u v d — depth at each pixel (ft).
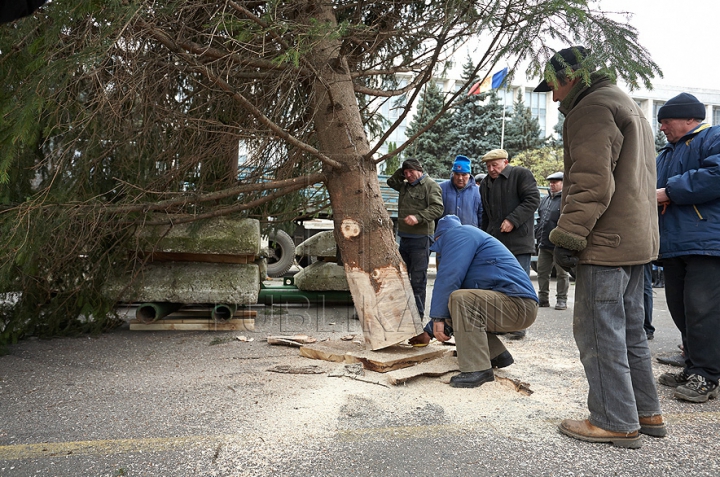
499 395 9.50
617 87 7.72
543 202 23.00
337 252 20.95
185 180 15.79
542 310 22.25
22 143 9.61
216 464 6.65
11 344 13.47
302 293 21.22
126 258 15.24
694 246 9.92
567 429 7.75
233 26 9.56
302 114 14.32
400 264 11.96
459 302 9.94
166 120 13.80
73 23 9.12
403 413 8.53
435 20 12.34
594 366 7.51
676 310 11.11
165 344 13.80
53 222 11.84
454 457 6.94
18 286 13.23
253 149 14.76
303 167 16.61
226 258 16.12
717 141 10.20
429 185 16.12
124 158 14.05
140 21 9.45
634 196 7.40
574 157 7.45
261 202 13.96
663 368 12.29
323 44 12.19
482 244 10.27
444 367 10.62
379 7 13.58
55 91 9.53
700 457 7.08
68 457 6.84
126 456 6.87
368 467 6.61
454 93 11.16
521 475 6.48
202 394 9.44
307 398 9.15
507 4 9.39
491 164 15.74
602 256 7.42
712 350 9.73
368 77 17.15
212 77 10.48
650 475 6.53
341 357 11.51
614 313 7.48
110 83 11.02
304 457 6.87
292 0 10.60
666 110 11.14
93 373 10.91
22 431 7.73
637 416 7.41
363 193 11.94
